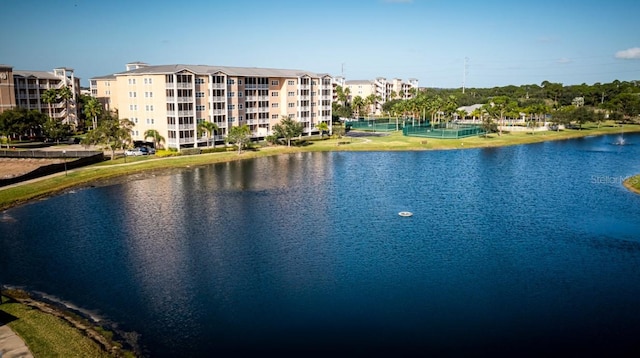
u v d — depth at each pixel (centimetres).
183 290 4775
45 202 8131
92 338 3800
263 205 8069
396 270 5341
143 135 13650
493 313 4384
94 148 13662
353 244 6175
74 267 5331
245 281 5006
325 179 10294
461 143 16175
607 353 3759
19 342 3553
